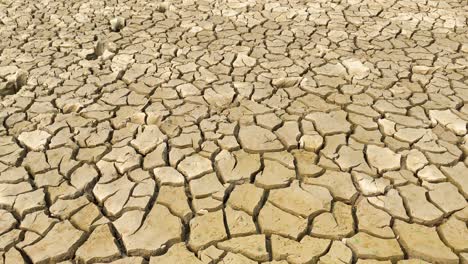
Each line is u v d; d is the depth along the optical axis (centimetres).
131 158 256
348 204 222
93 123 292
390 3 508
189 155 259
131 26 463
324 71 356
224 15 488
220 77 350
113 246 201
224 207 222
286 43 411
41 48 411
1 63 381
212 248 199
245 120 292
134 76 355
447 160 248
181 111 304
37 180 241
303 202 223
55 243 203
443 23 446
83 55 395
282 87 342
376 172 242
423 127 280
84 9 516
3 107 311
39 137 277
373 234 203
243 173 243
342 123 286
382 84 333
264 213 217
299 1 523
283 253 195
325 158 254
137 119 298
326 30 438
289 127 283
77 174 245
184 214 218
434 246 196
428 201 221
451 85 329
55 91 333
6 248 201
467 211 214
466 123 281
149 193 230
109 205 223
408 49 391
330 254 194
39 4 536
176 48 405
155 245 201
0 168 250
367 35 423
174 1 537
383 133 276
